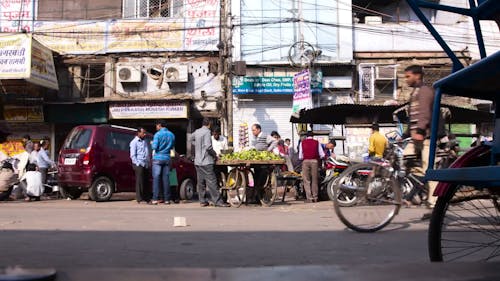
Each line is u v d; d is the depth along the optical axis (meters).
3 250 4.43
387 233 5.43
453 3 17.27
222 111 16.55
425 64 16.92
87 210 8.65
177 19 16.95
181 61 16.89
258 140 12.05
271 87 16.42
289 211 8.30
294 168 12.23
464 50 17.00
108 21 16.97
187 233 5.50
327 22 16.84
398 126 13.24
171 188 12.16
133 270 1.87
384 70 16.77
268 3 16.80
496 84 3.14
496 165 3.07
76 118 16.33
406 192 5.82
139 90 16.80
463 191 3.43
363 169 5.55
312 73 16.50
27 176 11.73
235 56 16.62
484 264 2.09
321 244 4.74
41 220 6.84
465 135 12.95
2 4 16.98
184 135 16.89
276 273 1.87
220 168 10.21
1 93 16.09
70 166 11.28
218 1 16.95
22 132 16.59
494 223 3.56
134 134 12.08
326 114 12.52
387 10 17.83
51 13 17.05
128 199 12.37
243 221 6.64
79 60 16.84
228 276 1.83
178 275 1.83
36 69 14.65
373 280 1.83
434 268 2.01
